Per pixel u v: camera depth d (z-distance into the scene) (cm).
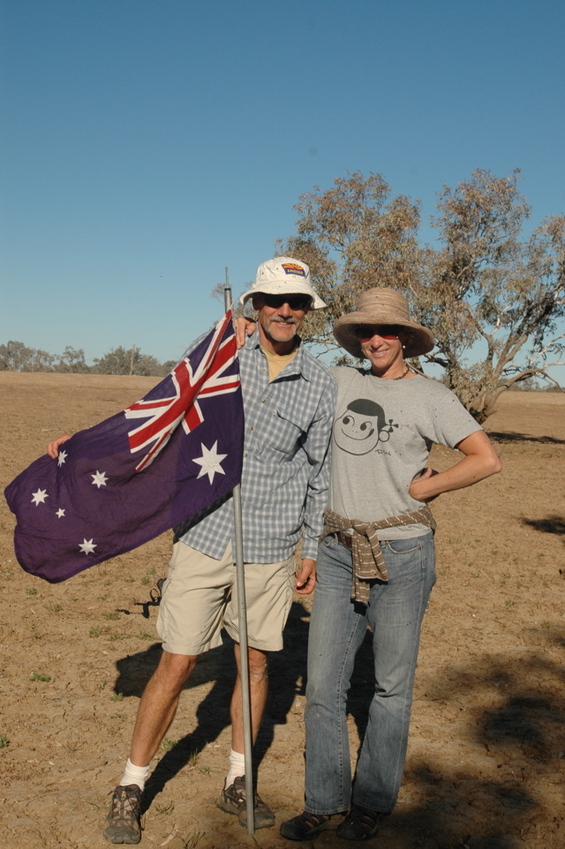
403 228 3058
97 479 360
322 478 370
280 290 343
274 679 550
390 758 350
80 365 17325
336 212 3175
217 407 355
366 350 366
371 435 355
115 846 338
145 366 16438
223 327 361
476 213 3138
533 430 4666
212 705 498
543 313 3247
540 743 453
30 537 367
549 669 580
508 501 1617
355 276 3056
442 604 757
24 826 350
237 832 353
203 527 351
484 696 525
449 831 358
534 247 3244
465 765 424
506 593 806
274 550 357
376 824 352
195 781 398
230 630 366
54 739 439
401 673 352
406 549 351
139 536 357
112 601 730
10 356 17088
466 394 3181
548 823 367
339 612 360
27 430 2764
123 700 496
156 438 353
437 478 346
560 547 1098
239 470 348
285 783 399
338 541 362
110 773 402
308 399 358
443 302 3088
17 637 616
